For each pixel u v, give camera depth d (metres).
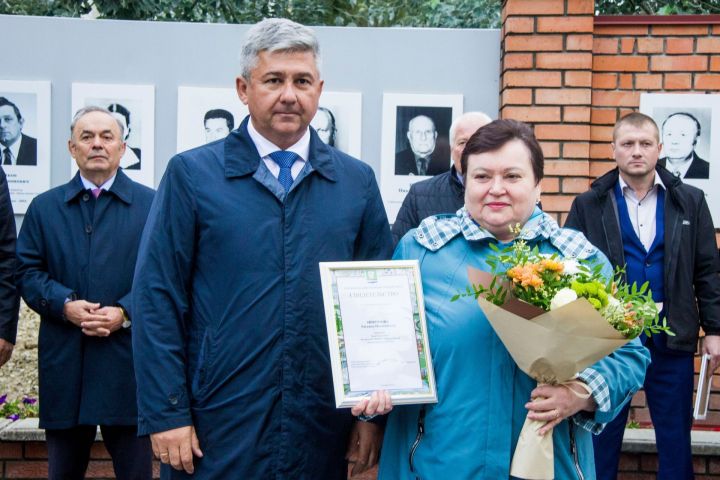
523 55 5.42
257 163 2.86
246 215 2.80
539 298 2.38
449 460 2.52
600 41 5.50
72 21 5.71
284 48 2.80
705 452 4.80
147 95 5.70
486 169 2.57
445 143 5.69
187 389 2.78
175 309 2.80
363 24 10.88
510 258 2.44
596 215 4.66
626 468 4.84
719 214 5.46
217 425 2.75
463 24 10.05
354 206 2.94
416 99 5.69
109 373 4.09
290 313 2.78
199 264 2.82
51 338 4.13
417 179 5.69
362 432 2.93
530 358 2.38
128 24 5.71
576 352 2.34
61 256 4.18
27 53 5.71
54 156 5.73
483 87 5.70
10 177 5.70
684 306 4.55
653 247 4.60
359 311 2.61
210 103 5.71
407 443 2.67
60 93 5.72
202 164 2.85
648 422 5.36
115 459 4.20
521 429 2.51
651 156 4.59
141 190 4.30
